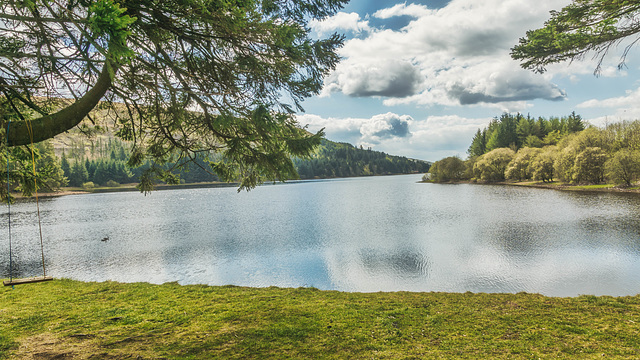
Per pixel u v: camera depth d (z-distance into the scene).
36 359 5.05
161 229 33.34
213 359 5.32
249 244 25.34
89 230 33.56
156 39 4.57
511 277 16.19
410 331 6.87
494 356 5.62
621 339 6.16
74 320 7.40
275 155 6.10
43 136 4.36
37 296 9.92
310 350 5.84
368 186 108.25
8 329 6.74
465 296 9.71
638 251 19.64
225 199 73.19
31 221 41.09
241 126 5.64
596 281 15.12
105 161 124.81
